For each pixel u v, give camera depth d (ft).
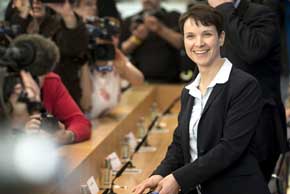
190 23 10.44
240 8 12.92
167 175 10.71
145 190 11.10
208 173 10.19
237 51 12.70
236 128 10.21
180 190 10.50
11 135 10.12
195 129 10.49
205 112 10.39
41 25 14.80
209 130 10.34
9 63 11.45
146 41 23.08
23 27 14.29
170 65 23.16
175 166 11.05
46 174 9.73
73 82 15.42
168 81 23.24
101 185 12.92
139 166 14.16
